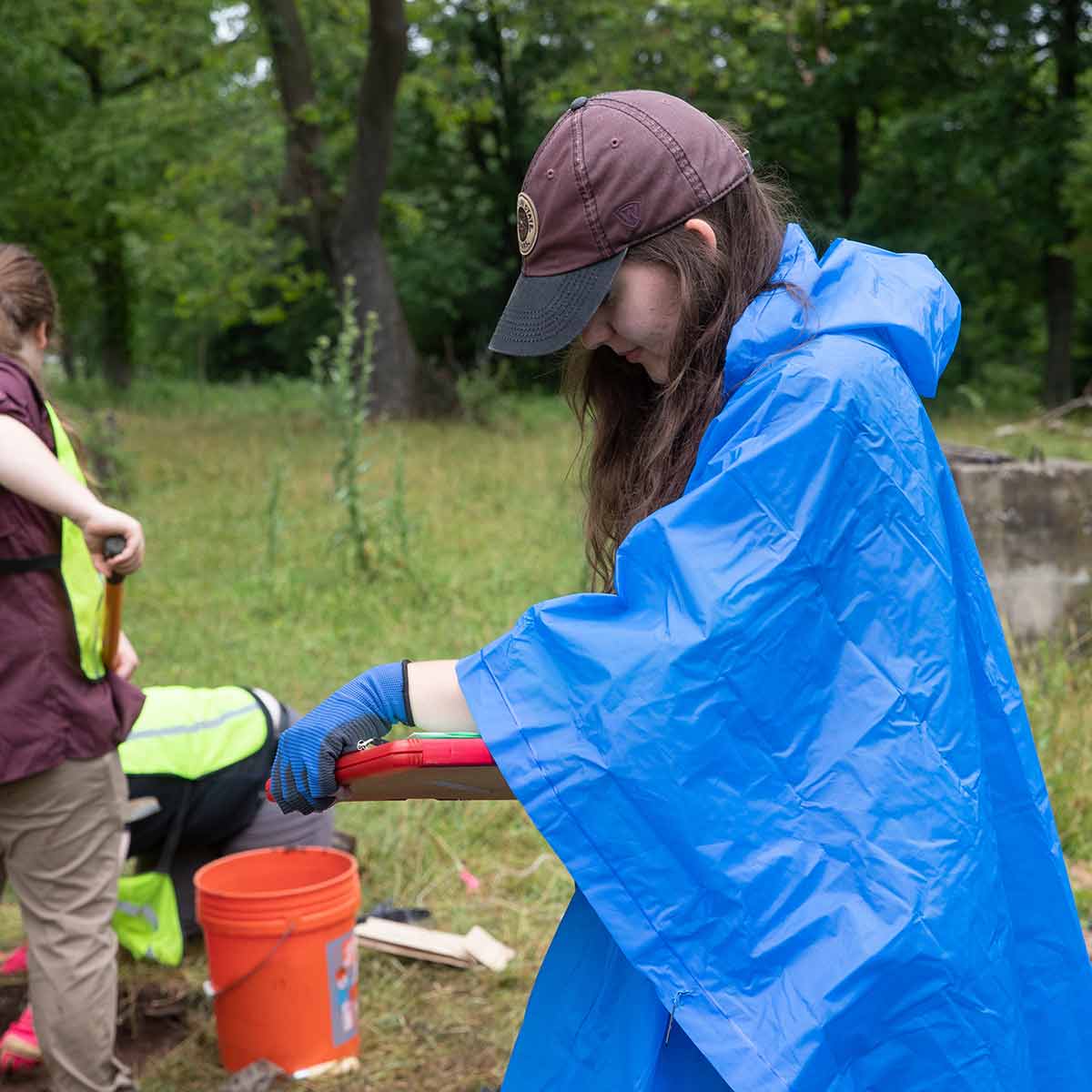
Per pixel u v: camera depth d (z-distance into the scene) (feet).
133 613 27.09
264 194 73.82
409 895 14.82
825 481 5.24
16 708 9.12
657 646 5.13
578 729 5.16
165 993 12.85
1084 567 21.65
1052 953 5.95
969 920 5.17
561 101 69.26
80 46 81.41
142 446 57.16
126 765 12.71
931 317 5.81
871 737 5.20
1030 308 107.34
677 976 5.10
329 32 72.43
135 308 121.90
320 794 5.56
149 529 37.47
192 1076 11.41
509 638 5.35
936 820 5.17
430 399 70.69
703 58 65.57
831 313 5.62
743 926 5.12
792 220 6.40
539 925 14.12
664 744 5.08
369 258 69.82
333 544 30.78
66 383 95.61
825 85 88.07
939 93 89.66
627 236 5.64
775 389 5.35
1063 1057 5.95
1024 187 85.46
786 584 5.17
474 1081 11.26
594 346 6.04
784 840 5.14
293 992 11.13
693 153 5.68
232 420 73.51
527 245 5.83
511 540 35.04
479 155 113.50
